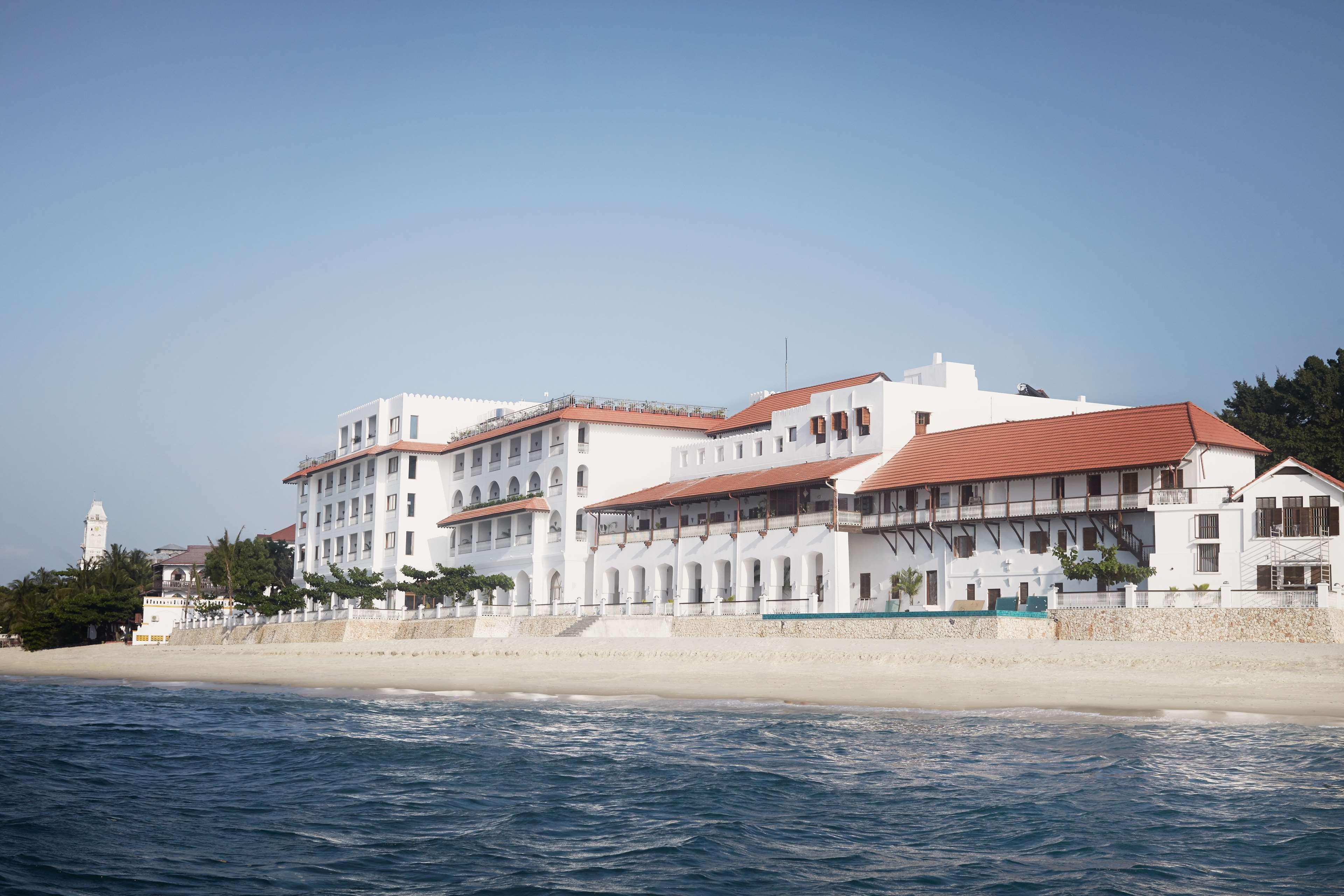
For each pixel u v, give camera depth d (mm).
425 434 106750
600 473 90938
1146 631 53625
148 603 116375
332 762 35875
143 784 32562
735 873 22828
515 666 63781
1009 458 66938
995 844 24609
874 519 71438
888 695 48062
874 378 84562
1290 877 21969
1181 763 32250
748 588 77000
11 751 38719
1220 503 58125
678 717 44969
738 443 84438
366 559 108188
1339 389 84062
